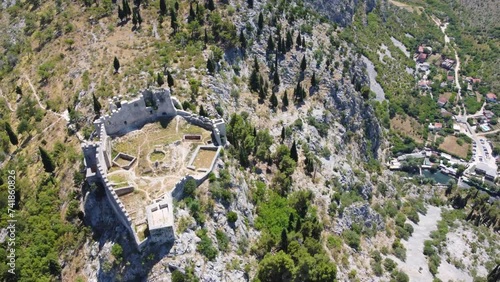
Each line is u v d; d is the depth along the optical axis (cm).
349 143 17750
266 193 11788
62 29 17300
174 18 16188
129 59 14800
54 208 10675
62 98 14275
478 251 15300
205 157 10281
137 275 8419
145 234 8469
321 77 17988
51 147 12669
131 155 10169
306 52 18400
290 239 10138
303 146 14712
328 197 13438
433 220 17112
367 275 11750
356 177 16062
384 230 14750
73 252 9681
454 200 19325
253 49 17162
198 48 15300
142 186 9400
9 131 13275
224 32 16162
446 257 14525
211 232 9250
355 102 18988
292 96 16862
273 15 18738
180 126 11100
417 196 19088
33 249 9656
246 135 12575
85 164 10194
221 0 17862
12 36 18725
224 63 15475
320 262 9531
